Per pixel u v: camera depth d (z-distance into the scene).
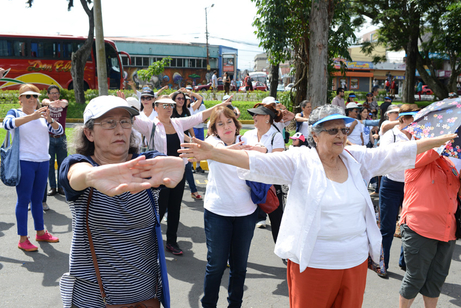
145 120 4.60
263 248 4.89
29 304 3.44
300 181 2.25
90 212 1.77
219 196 3.04
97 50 9.86
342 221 2.19
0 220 5.61
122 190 1.46
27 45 21.42
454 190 2.98
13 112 4.49
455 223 3.00
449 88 24.30
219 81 33.38
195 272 4.17
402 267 4.34
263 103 4.75
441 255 3.05
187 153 2.13
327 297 2.24
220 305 3.54
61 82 21.88
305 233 2.18
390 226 4.09
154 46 33.75
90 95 20.34
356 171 2.30
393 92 30.58
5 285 3.76
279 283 3.96
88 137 1.89
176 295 3.68
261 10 10.60
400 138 3.97
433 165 3.01
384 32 21.66
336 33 11.61
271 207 3.56
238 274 3.12
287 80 40.91
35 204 4.75
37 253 4.52
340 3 10.39
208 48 35.94
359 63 48.53
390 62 49.53
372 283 4.01
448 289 3.88
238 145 2.60
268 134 4.33
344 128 2.22
